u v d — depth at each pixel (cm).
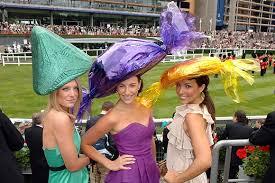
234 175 556
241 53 3981
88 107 290
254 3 12438
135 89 254
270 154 343
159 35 260
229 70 263
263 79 2330
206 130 267
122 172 262
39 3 6316
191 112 258
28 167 502
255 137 334
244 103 1565
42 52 253
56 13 6675
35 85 260
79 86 273
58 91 264
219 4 10119
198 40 257
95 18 7531
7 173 304
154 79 1977
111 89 264
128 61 241
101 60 249
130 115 263
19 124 702
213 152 336
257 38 8131
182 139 265
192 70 252
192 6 9119
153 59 248
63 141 264
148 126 268
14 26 4850
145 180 267
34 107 1423
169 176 247
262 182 346
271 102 1611
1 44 4428
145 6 8056
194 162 237
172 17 251
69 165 271
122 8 7712
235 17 11594
